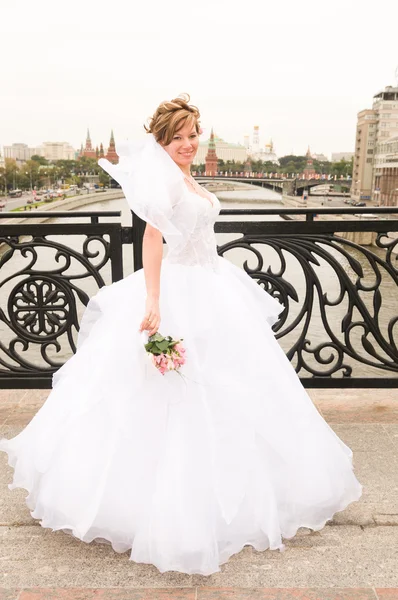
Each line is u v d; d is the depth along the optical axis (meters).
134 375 1.73
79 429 1.75
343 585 1.59
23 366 2.80
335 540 1.80
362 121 126.50
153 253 1.71
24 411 2.75
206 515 1.64
